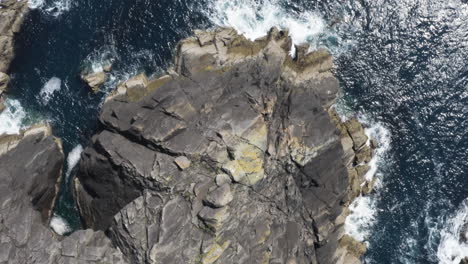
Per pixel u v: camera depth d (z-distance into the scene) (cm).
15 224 4697
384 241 6081
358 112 6419
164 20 6406
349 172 6122
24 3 6462
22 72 6197
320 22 6625
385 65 6594
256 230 4941
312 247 5475
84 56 6272
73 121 6022
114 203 5391
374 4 6794
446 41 6744
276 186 5284
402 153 6362
